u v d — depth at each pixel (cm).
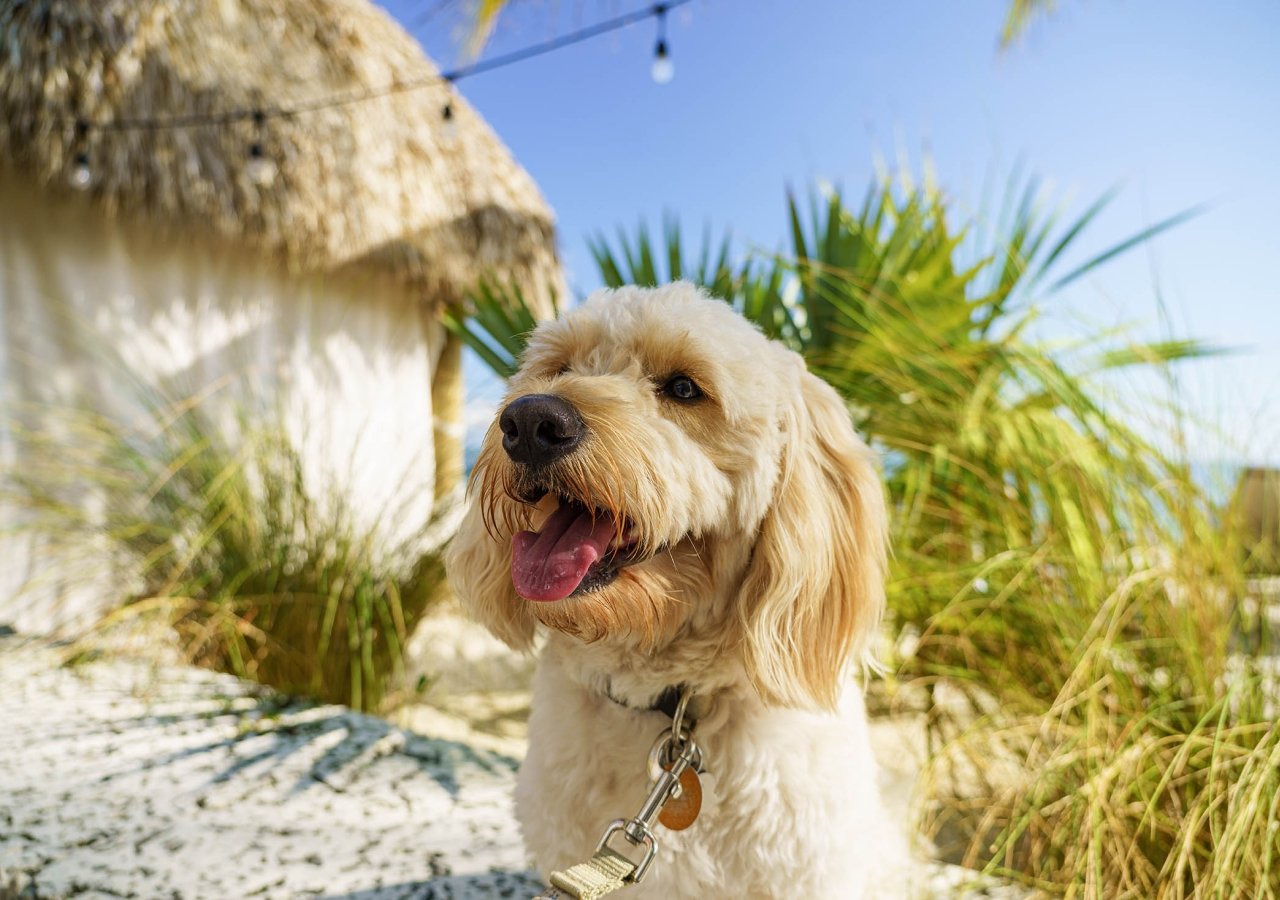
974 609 66
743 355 43
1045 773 52
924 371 77
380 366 149
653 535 39
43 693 73
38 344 120
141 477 95
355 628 80
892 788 66
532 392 40
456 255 143
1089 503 62
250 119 125
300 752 63
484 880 47
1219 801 47
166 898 44
